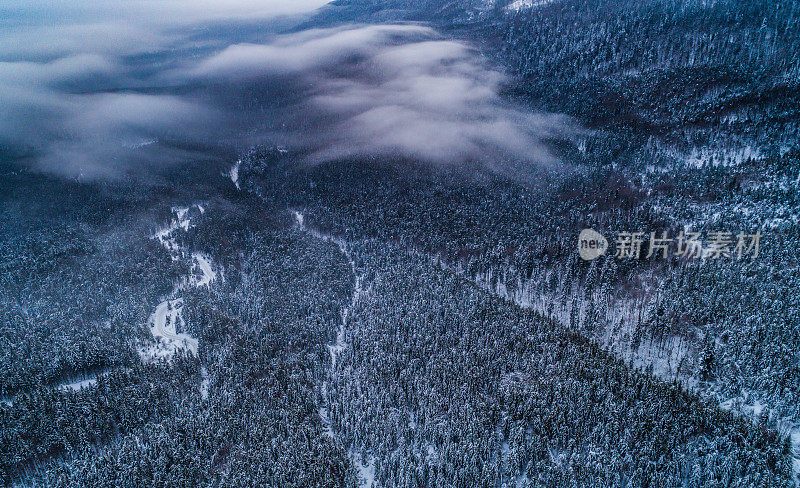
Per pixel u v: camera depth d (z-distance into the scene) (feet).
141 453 439.63
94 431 466.29
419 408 474.08
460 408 461.78
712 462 379.55
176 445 445.37
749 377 450.30
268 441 447.01
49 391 524.11
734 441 398.83
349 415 470.39
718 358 478.59
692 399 450.71
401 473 403.54
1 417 479.00
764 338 474.90
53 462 446.60
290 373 541.75
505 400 468.34
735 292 533.96
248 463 422.41
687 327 525.34
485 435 432.66
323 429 468.34
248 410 482.28
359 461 437.17
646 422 422.00
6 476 431.02
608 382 474.90
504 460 418.72
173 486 406.82
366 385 511.40
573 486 380.99
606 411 435.94
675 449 400.26
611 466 387.14
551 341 548.72
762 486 352.28
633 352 532.32
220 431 453.99
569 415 438.40
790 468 369.91
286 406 488.44
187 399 506.07
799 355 449.48
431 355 547.49
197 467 423.23
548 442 419.33
